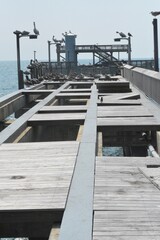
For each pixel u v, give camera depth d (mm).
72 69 41875
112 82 22703
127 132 10414
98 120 10969
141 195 5488
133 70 23719
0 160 7262
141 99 15906
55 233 4773
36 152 7734
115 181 6074
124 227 4570
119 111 12617
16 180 6156
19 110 18797
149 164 6992
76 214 4898
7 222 5121
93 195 5477
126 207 5086
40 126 11789
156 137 10023
